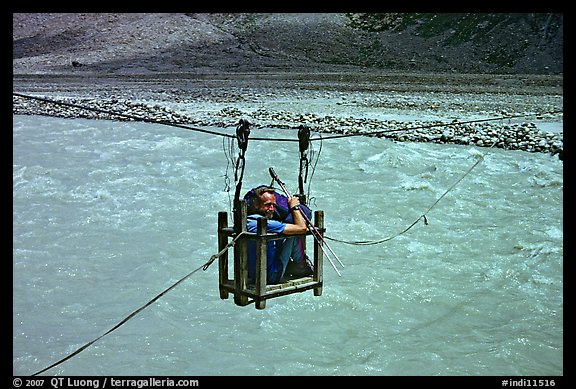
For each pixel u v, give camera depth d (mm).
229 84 36062
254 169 16625
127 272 10688
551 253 11266
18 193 14742
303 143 7863
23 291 10000
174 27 57250
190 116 23547
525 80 36750
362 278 10312
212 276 10484
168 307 9453
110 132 21062
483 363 8055
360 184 15484
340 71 46031
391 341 8555
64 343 8547
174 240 12008
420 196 14586
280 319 9109
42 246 11719
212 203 14031
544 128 20297
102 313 9352
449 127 20609
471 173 16156
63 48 55938
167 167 16812
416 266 10859
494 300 9719
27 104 26031
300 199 7723
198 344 8492
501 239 12023
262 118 22984
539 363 8039
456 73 44938
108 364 8055
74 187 15242
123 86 35438
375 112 24656
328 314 9281
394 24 53969
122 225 12820
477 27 50531
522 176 15891
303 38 53969
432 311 9445
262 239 6961
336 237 12195
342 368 7930
